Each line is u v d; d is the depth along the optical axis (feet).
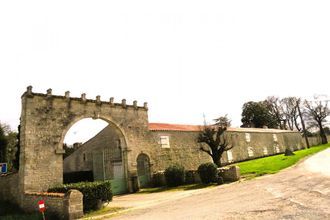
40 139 57.36
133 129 75.66
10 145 108.88
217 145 83.97
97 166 82.94
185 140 89.76
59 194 40.45
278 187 41.86
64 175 78.33
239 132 116.37
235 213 27.66
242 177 64.18
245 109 196.75
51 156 58.03
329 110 182.50
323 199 29.19
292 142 157.17
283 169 68.64
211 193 47.57
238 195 40.06
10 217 43.42
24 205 51.03
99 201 44.16
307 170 59.88
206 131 87.15
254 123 191.42
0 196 62.03
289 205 28.09
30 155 55.16
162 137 82.99
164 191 62.44
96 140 95.04
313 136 195.11
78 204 38.55
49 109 60.34
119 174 82.02
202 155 93.30
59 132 60.54
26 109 56.95
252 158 118.21
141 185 74.69
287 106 200.75
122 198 58.65
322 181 42.01
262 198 34.32
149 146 78.33
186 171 71.51
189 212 32.19
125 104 75.31
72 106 64.23
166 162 81.56
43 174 55.93
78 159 102.68
